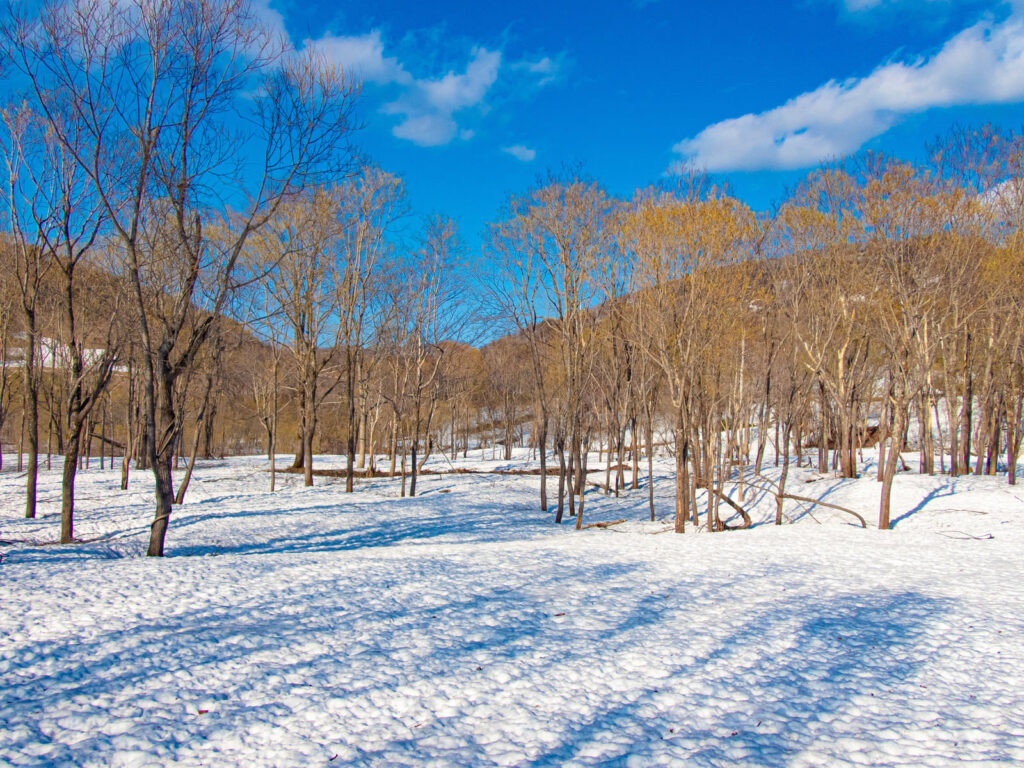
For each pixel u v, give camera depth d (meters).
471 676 8.08
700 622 10.45
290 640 9.19
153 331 24.44
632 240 24.06
